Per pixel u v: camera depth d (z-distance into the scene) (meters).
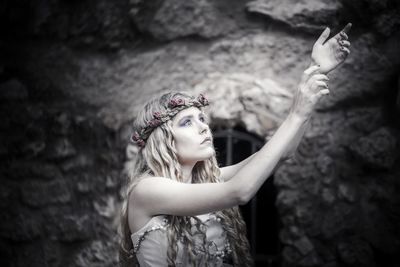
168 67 3.86
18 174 3.87
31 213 3.83
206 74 3.79
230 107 3.62
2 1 4.03
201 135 1.69
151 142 1.70
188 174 1.72
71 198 3.82
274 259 3.82
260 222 3.89
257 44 3.78
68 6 4.03
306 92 1.49
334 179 3.49
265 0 3.77
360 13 3.57
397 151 3.39
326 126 3.56
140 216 1.62
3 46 4.06
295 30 3.73
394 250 3.31
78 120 3.88
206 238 1.61
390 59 3.50
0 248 3.80
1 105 3.95
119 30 3.94
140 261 1.61
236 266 1.69
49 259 3.75
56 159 3.87
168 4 3.88
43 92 3.99
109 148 3.79
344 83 3.56
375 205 3.39
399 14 3.49
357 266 3.35
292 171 3.54
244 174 1.41
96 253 3.68
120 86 3.89
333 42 1.58
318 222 3.46
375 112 3.50
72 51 4.02
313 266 3.43
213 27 3.84
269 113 3.57
